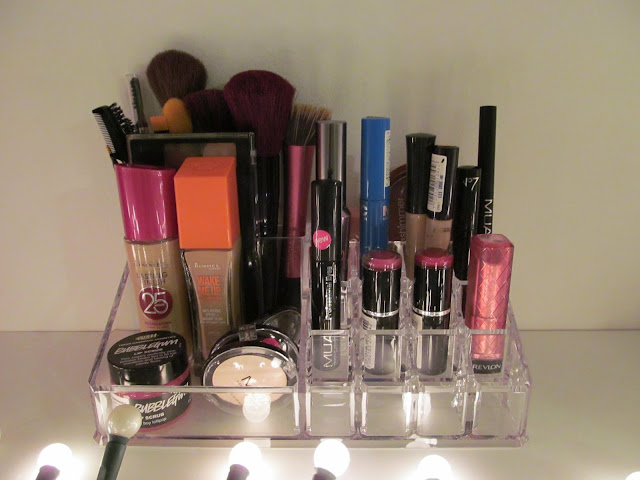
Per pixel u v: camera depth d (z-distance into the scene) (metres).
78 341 0.68
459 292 0.55
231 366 0.50
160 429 0.50
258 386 0.50
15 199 0.64
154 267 0.53
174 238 0.53
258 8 0.57
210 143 0.53
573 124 0.61
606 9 0.56
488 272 0.49
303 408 0.50
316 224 0.48
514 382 0.49
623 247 0.66
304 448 0.50
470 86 0.59
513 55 0.58
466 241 0.53
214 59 0.59
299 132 0.56
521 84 0.59
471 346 0.52
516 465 0.48
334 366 0.52
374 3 0.56
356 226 0.61
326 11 0.57
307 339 0.51
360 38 0.58
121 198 0.51
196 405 0.52
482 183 0.53
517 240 0.66
